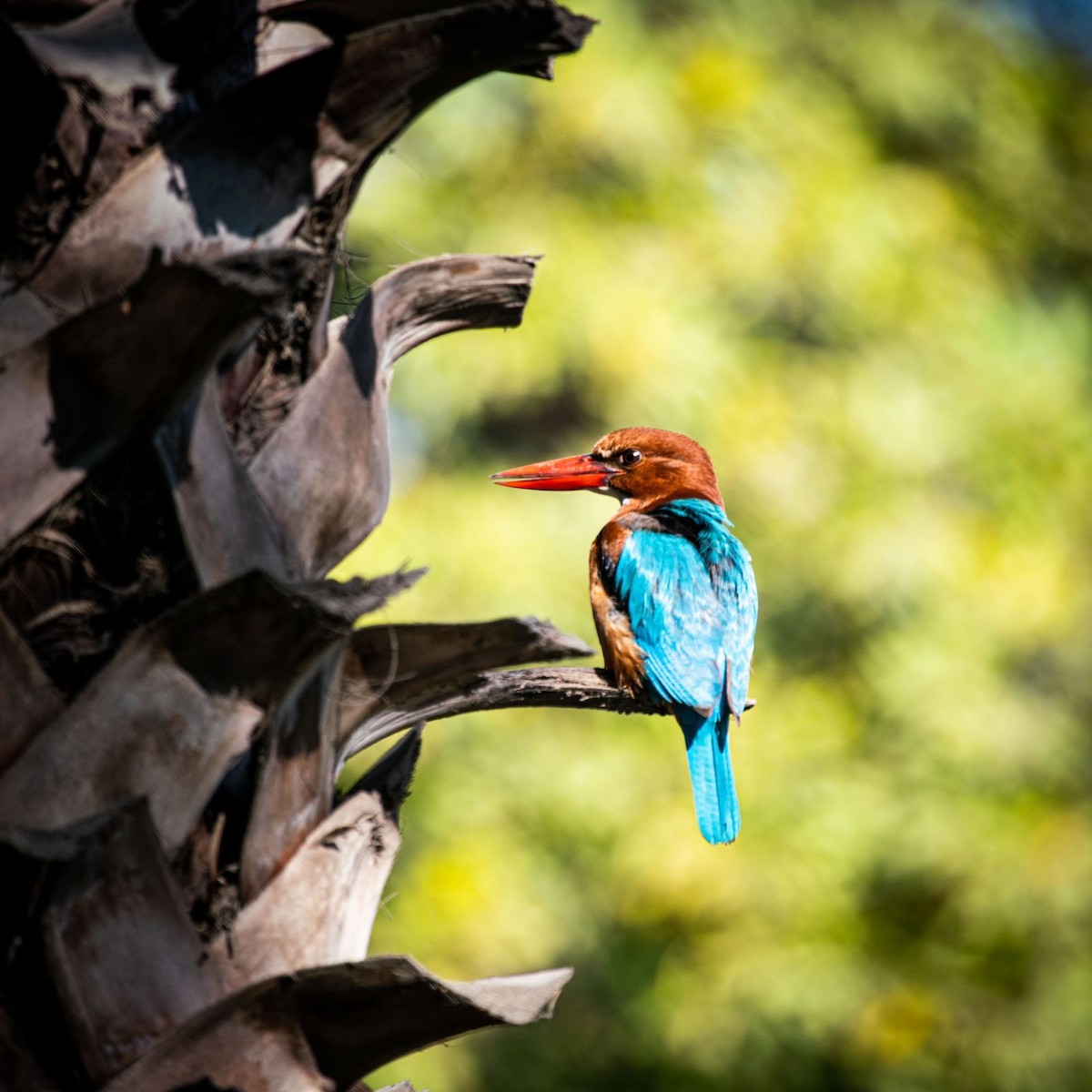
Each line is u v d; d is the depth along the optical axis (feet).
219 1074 8.63
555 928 42.22
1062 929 43.98
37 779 8.53
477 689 12.27
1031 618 44.14
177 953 8.77
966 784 43.68
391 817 10.03
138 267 9.43
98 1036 8.59
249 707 8.78
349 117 10.02
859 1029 44.34
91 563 8.99
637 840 43.09
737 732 43.80
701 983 44.06
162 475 9.00
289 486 10.01
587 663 40.70
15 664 8.64
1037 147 52.90
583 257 43.24
